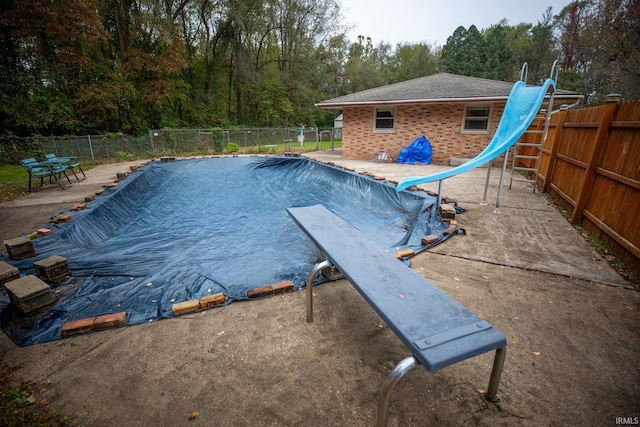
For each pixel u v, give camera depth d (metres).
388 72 41.50
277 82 27.61
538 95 4.83
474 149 10.66
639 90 15.01
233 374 1.83
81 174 9.83
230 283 3.08
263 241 4.62
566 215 4.78
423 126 11.30
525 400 1.62
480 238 3.94
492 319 2.31
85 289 2.89
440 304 1.52
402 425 1.48
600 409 1.57
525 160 9.07
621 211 3.31
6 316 2.40
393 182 7.03
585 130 4.58
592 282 2.82
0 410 1.58
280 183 9.72
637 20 14.39
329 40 29.84
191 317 2.41
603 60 16.84
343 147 12.95
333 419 1.53
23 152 12.73
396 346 2.05
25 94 14.09
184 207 6.88
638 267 2.90
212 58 24.75
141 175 9.12
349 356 1.97
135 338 2.17
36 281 2.59
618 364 1.86
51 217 4.94
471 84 11.53
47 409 1.60
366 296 1.61
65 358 1.99
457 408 1.57
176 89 21.48
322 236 2.59
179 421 1.53
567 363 1.87
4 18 11.94
